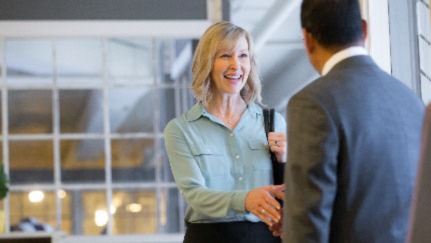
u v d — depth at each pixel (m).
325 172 2.54
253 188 3.61
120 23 8.54
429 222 1.99
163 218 8.54
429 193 2.00
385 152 2.60
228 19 8.54
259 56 13.45
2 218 8.40
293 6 10.73
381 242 2.58
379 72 2.72
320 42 2.72
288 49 13.16
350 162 2.57
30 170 8.49
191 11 8.55
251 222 3.54
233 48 3.62
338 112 2.58
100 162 8.58
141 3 8.55
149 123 8.64
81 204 8.51
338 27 2.69
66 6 8.52
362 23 2.75
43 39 8.53
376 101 2.64
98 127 8.61
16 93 8.53
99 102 8.61
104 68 8.59
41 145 8.54
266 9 10.80
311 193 2.54
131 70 8.62
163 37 8.58
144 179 8.57
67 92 8.58
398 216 2.60
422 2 4.62
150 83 8.62
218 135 3.65
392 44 4.75
